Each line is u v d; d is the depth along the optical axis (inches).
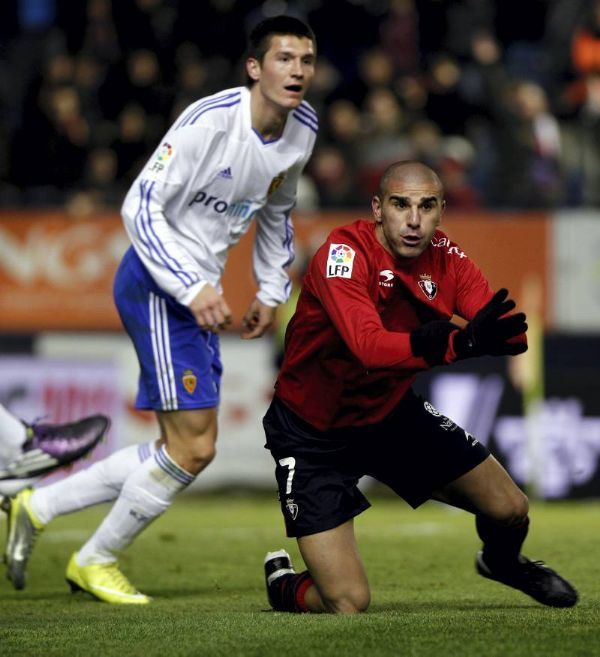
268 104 737.6
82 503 785.6
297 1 2021.4
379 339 573.0
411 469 658.2
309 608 652.7
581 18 2021.4
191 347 751.1
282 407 661.3
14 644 530.6
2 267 1637.6
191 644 518.0
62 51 2039.9
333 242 621.3
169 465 755.4
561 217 1604.3
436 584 802.2
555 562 904.3
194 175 735.1
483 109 1815.9
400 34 1977.1
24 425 796.6
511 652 478.9
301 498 645.3
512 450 1540.4
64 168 1777.8
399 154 1711.4
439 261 633.0
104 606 725.3
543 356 1578.5
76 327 1626.5
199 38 1887.3
